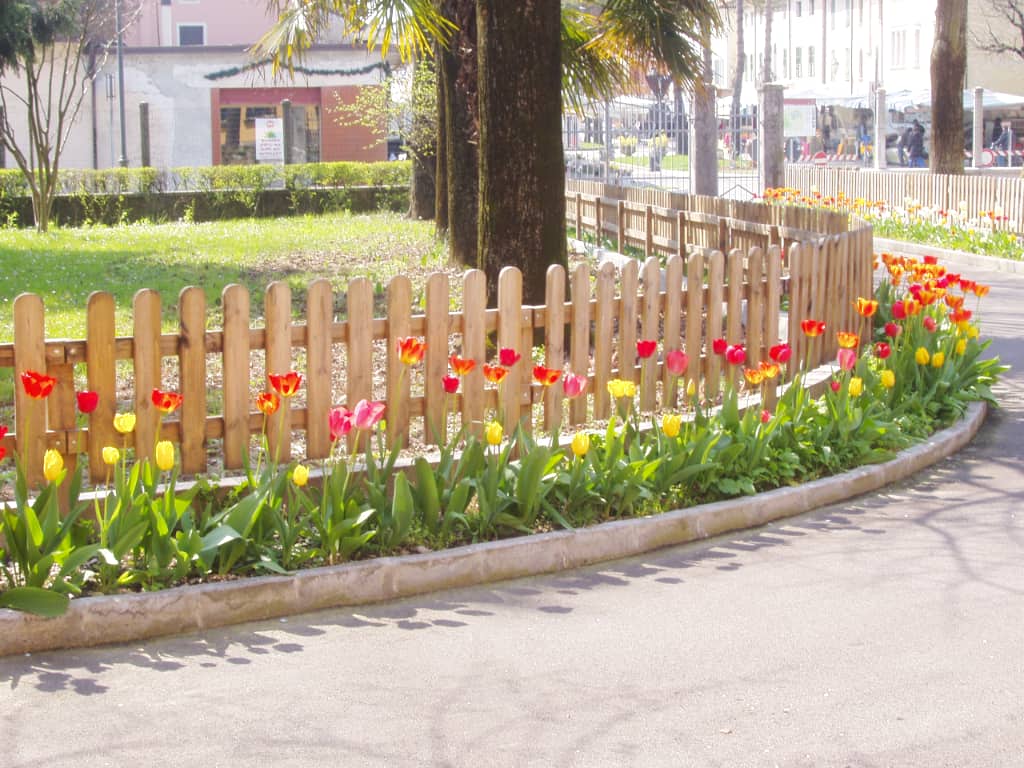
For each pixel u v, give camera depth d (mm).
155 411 7051
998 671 4973
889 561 6410
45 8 29328
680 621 5574
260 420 7391
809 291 10352
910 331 9797
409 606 5789
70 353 6801
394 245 20781
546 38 10867
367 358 7723
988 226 23328
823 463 7801
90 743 4359
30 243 22625
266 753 4293
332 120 42156
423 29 13609
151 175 30844
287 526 5906
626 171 32594
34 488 6773
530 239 10938
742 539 6840
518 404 8289
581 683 4891
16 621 5152
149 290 6953
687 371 9312
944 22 27219
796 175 34219
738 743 4363
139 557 5727
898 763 4207
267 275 17234
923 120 50562
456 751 4316
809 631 5434
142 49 41500
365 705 4688
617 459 6859
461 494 6355
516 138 10875
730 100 74375
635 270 8836
